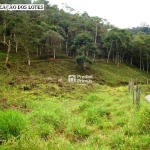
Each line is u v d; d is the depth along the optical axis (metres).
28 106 14.05
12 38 53.12
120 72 61.19
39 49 66.00
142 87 34.53
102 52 75.50
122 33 74.62
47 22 73.25
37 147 5.66
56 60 57.47
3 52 58.50
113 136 7.50
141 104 13.02
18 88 22.22
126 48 72.19
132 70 66.69
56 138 7.14
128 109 12.61
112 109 12.34
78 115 11.86
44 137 7.38
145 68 78.19
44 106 14.13
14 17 54.75
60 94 22.19
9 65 43.50
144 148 6.55
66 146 6.46
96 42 78.88
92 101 18.33
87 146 6.94
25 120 6.91
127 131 7.85
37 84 25.61
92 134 8.32
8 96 17.14
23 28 50.53
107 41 68.69
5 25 52.19
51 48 64.00
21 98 16.86
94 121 10.02
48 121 8.95
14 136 6.07
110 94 24.83
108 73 55.81
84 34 58.31
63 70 51.22
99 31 79.50
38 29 53.94
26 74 40.69
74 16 85.31
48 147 5.89
